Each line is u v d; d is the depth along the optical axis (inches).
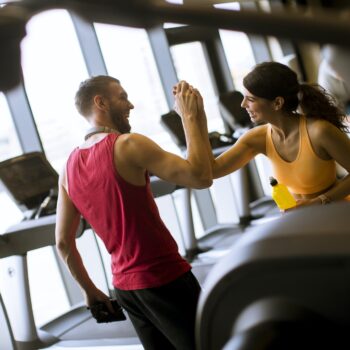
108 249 79.0
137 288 76.1
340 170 227.8
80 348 149.7
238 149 88.7
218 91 277.7
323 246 17.1
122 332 154.4
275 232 19.2
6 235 150.6
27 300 155.9
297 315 17.8
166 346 80.7
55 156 207.0
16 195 161.2
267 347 17.2
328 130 81.2
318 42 10.8
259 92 81.7
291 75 81.8
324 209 21.1
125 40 235.3
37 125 200.1
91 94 78.2
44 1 11.8
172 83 252.5
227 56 278.8
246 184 235.6
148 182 76.8
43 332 162.1
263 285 18.4
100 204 75.7
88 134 78.1
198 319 20.1
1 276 158.9
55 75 206.7
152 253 75.0
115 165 73.2
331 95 84.0
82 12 11.5
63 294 200.8
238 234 226.4
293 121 84.0
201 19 11.2
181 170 71.1
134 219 74.2
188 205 203.5
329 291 17.4
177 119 206.5
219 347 20.0
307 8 11.5
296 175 86.4
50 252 199.0
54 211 163.2
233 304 19.1
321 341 17.6
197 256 202.4
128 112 80.6
